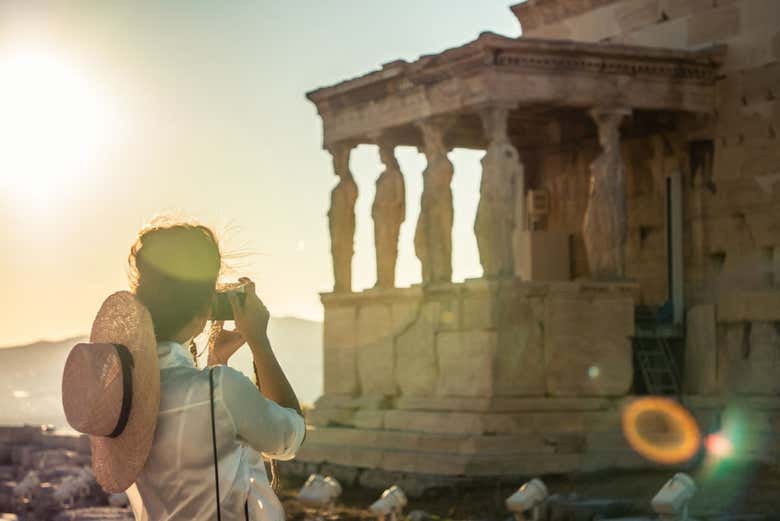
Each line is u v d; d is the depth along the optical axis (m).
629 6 31.31
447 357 26.86
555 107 28.47
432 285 27.27
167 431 4.32
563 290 26.33
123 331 4.25
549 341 26.19
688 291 29.61
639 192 31.09
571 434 25.70
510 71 26.20
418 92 27.98
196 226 4.60
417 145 31.42
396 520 17.70
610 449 25.66
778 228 27.81
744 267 28.52
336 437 28.45
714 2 29.08
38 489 23.88
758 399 26.72
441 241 27.75
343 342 30.00
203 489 4.34
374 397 28.83
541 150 34.00
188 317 4.53
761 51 28.05
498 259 26.08
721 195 29.00
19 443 34.31
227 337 4.87
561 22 33.62
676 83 28.25
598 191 27.22
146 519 4.51
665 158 30.22
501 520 21.23
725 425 27.05
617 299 26.92
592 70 27.02
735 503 20.86
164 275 4.50
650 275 30.78
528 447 25.25
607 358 26.70
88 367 4.22
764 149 28.06
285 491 25.84
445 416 26.23
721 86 28.80
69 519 19.14
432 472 25.17
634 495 22.16
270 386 4.58
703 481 23.77
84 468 27.28
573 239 33.16
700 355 28.06
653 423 26.72
